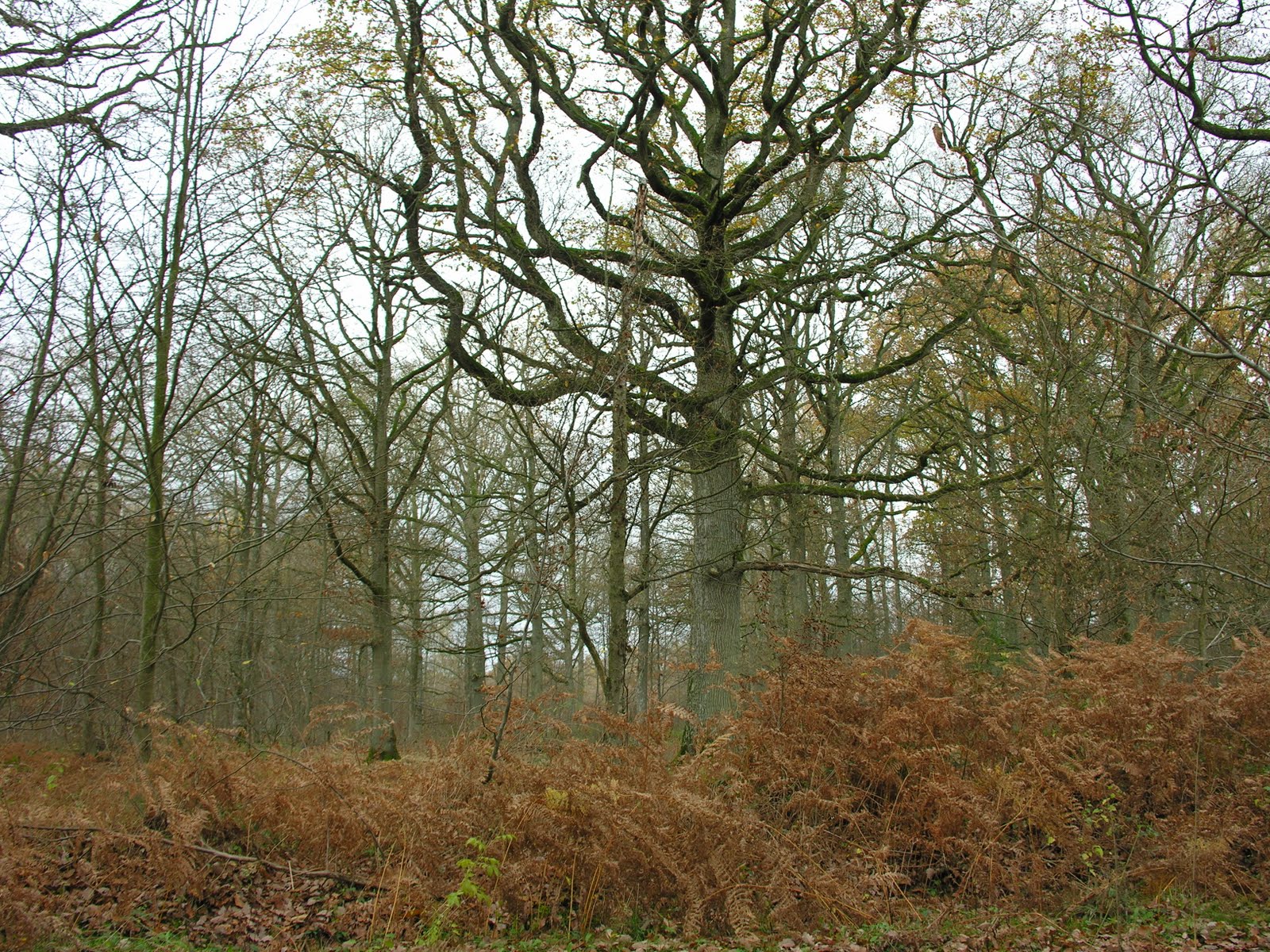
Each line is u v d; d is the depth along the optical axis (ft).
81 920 18.72
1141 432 36.42
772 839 20.27
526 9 41.37
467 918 18.40
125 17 29.14
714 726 25.85
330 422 55.21
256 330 34.45
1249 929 17.34
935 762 22.57
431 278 43.11
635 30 42.22
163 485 32.71
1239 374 34.94
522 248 41.06
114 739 31.14
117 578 35.73
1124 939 17.11
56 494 32.37
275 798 23.31
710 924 19.08
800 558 58.59
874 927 18.07
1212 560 36.58
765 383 41.70
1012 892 19.75
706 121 45.21
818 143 43.21
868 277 42.34
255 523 56.75
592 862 19.75
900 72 42.75
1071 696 26.40
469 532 70.79
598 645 105.19
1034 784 21.21
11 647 30.48
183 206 29.78
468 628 77.82
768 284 40.40
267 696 67.26
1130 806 22.16
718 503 43.27
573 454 34.94
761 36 45.80
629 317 32.78
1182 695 23.88
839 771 23.35
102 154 28.89
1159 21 27.17
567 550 33.17
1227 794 21.62
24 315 28.48
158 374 29.37
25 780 28.02
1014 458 49.98
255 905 20.29
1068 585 38.68
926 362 51.55
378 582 49.60
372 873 21.42
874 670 27.94
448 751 23.53
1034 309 38.93
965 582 51.96
